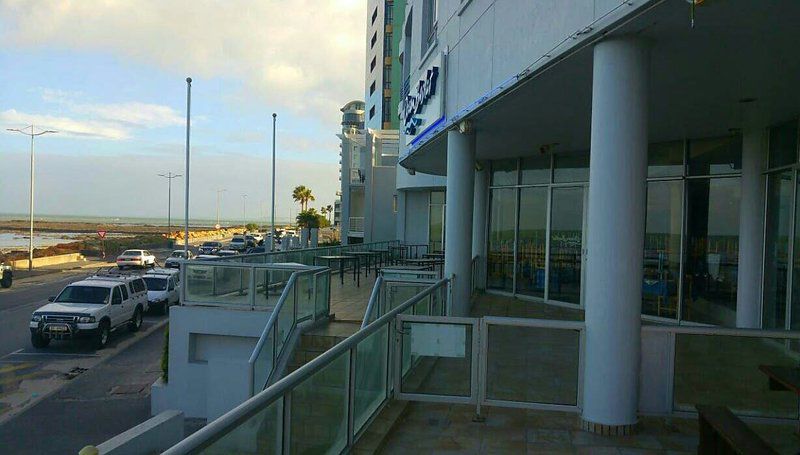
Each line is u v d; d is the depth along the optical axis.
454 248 10.30
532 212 14.04
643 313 11.81
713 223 10.64
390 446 5.19
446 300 9.83
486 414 6.02
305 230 42.34
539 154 13.65
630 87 5.39
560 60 6.29
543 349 5.79
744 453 3.60
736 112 8.51
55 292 32.38
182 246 73.06
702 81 6.94
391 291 9.12
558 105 8.45
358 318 12.85
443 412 6.07
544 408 5.76
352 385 4.88
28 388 14.76
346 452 4.77
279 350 10.51
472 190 10.31
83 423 12.37
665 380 5.74
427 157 14.70
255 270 12.77
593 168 5.53
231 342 12.68
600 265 5.46
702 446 4.64
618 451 5.09
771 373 4.60
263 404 3.14
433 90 11.07
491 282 15.42
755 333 5.61
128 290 21.36
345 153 43.56
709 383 5.71
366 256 22.17
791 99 7.70
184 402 12.66
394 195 39.03
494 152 13.48
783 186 9.08
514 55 7.45
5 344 19.38
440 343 6.13
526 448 5.15
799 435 5.19
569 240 12.95
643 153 5.42
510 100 8.17
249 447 3.08
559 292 13.14
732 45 5.66
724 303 10.40
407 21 15.79
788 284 8.76
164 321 24.09
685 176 11.04
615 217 5.36
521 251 14.34
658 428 5.61
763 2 4.57
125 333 21.56
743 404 5.64
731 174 10.38
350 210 44.25
